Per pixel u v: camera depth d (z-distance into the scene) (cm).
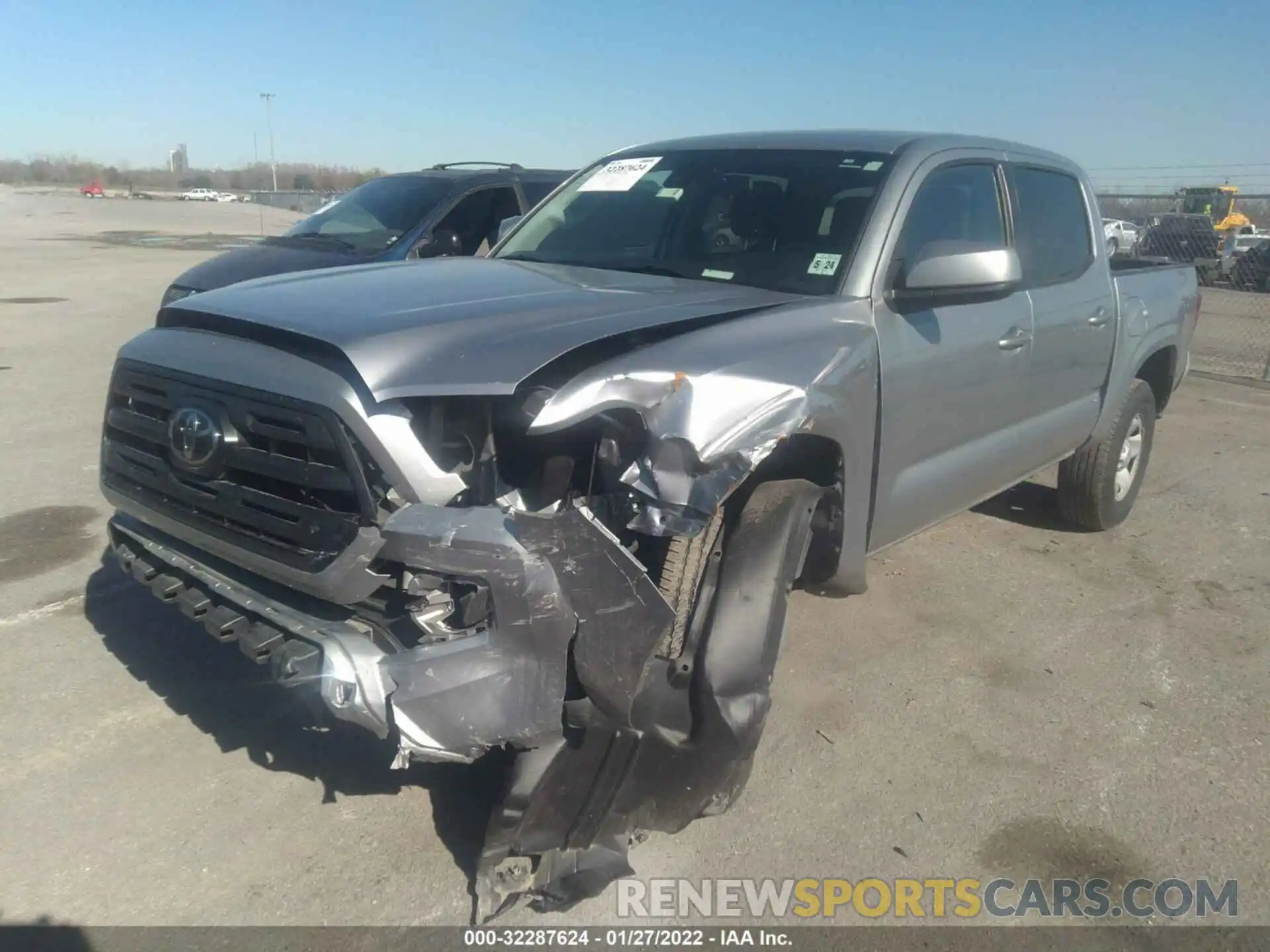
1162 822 336
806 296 362
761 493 316
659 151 473
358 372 265
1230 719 399
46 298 1595
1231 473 745
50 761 341
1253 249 2223
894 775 355
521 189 879
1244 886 308
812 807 336
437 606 263
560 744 274
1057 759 368
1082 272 515
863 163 409
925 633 461
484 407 269
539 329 287
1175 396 1045
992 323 426
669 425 267
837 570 366
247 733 362
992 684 419
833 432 327
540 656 258
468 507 265
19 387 897
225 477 296
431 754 257
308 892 289
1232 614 495
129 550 332
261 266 797
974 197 441
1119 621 482
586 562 259
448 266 394
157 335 330
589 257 427
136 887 288
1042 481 695
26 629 429
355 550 264
